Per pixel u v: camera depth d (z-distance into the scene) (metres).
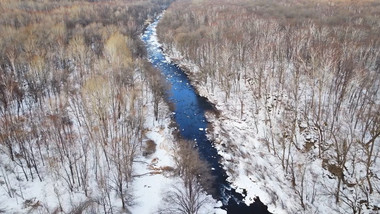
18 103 52.94
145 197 43.88
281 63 68.81
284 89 66.38
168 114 66.19
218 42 84.75
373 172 42.44
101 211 40.56
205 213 41.72
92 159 47.97
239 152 53.81
